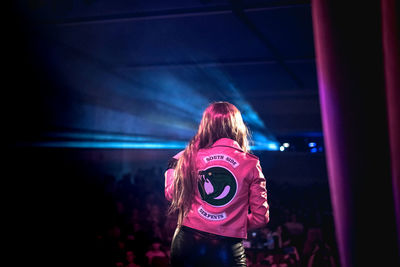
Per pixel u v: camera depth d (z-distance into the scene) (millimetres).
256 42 6754
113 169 11281
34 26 5746
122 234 6762
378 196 1150
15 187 7184
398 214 1105
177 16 5441
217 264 1499
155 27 5945
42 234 7148
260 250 6602
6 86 6449
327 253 5867
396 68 1122
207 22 5715
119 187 10281
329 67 1194
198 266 1515
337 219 1179
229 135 1669
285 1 4883
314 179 12445
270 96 12352
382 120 1160
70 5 4902
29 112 7316
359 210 1155
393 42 1128
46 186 8141
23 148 7332
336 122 1181
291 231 7637
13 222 7098
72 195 8984
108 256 5754
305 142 12539
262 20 5637
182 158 1652
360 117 1169
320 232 6980
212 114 1687
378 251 1144
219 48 7148
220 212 1533
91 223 8055
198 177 1583
